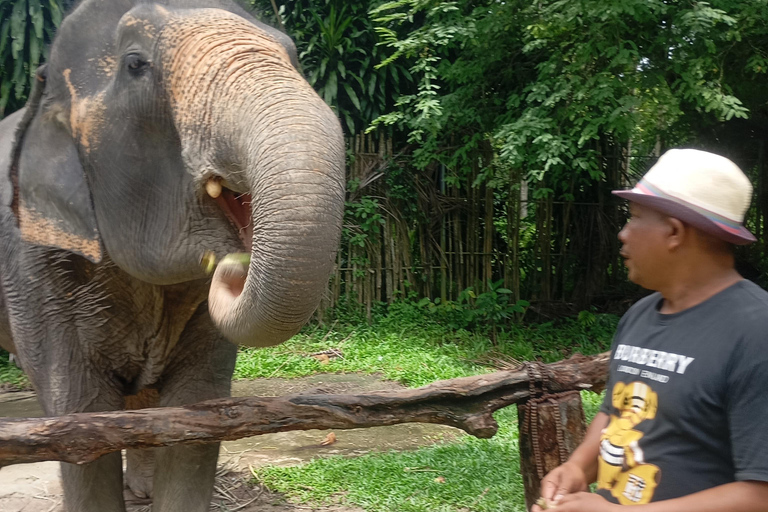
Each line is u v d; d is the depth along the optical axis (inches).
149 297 110.8
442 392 105.6
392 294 353.1
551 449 108.9
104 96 95.4
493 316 329.7
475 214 365.7
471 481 160.2
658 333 63.9
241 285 84.9
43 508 151.8
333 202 74.7
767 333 56.7
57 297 111.3
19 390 271.7
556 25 245.9
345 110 350.3
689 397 59.2
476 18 282.4
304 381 266.5
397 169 356.2
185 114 85.4
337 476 164.4
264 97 79.7
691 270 62.6
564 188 345.1
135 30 92.0
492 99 307.3
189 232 90.7
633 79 243.1
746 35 246.7
